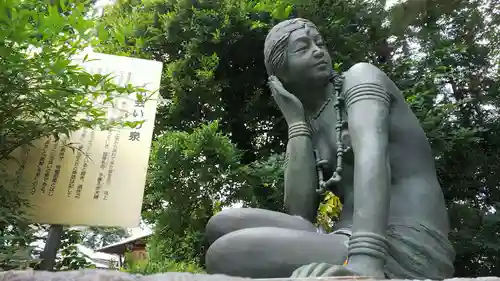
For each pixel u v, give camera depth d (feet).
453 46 17.76
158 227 16.49
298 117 9.82
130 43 19.57
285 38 9.75
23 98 11.25
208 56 18.04
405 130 8.95
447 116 17.49
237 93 19.07
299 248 7.54
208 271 7.82
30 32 9.55
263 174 15.90
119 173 13.55
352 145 8.39
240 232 7.66
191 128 18.12
